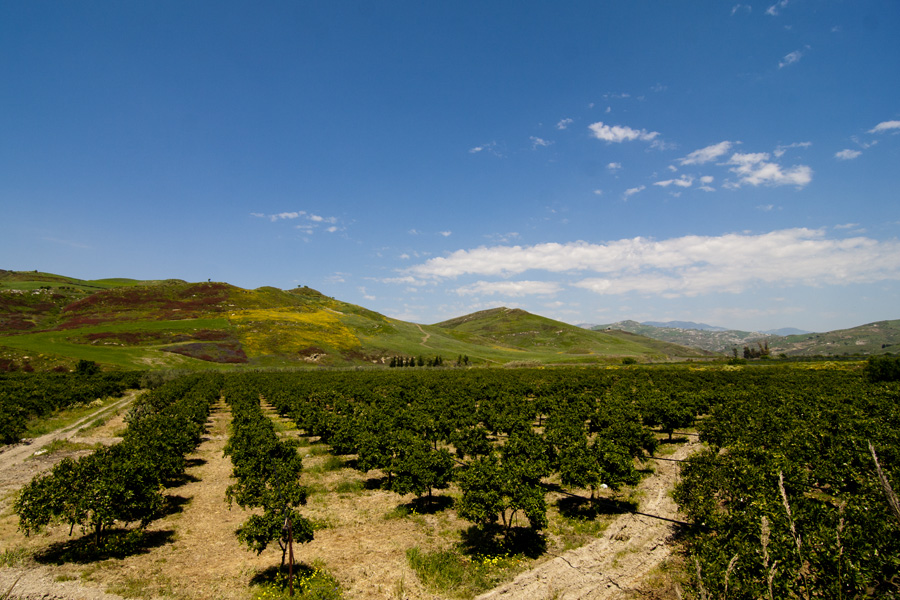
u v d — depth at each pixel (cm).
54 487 1653
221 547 1795
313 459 3341
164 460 2322
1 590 1388
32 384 5828
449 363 15150
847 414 2950
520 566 1608
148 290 16988
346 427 3116
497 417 3734
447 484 2284
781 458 1961
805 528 1145
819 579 986
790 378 6600
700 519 1723
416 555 1677
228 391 6306
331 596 1367
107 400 6175
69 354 9162
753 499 1510
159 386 7431
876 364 6169
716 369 9838
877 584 1008
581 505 2278
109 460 2008
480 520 1755
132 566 1600
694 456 2008
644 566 1570
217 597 1392
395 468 2280
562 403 4478
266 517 1525
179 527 2019
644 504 2236
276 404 5525
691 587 1107
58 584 1438
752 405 3691
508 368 13150
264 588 1446
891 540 1008
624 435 2814
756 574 1038
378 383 7494
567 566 1593
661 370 10081
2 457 3088
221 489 2606
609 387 6838
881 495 1304
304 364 12738
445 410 4259
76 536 1836
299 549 1772
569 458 2294
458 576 1523
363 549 1769
